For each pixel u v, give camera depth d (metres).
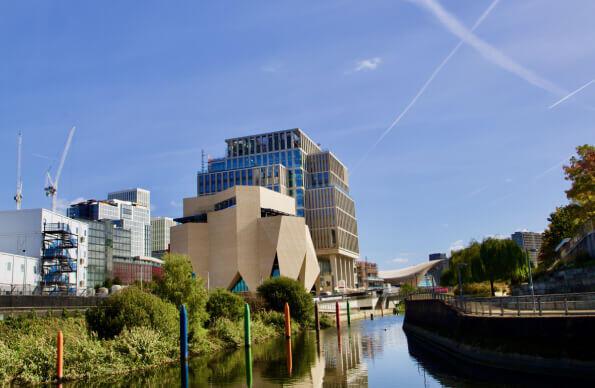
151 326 43.69
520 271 73.50
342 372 38.62
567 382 26.84
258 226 118.81
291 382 35.03
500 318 32.78
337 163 191.50
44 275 94.12
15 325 39.41
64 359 36.28
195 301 51.22
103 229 160.75
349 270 188.25
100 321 42.22
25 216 97.12
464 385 29.88
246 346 53.41
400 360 43.34
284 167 166.12
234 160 177.62
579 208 59.12
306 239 123.06
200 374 38.59
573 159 58.53
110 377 37.31
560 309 30.78
